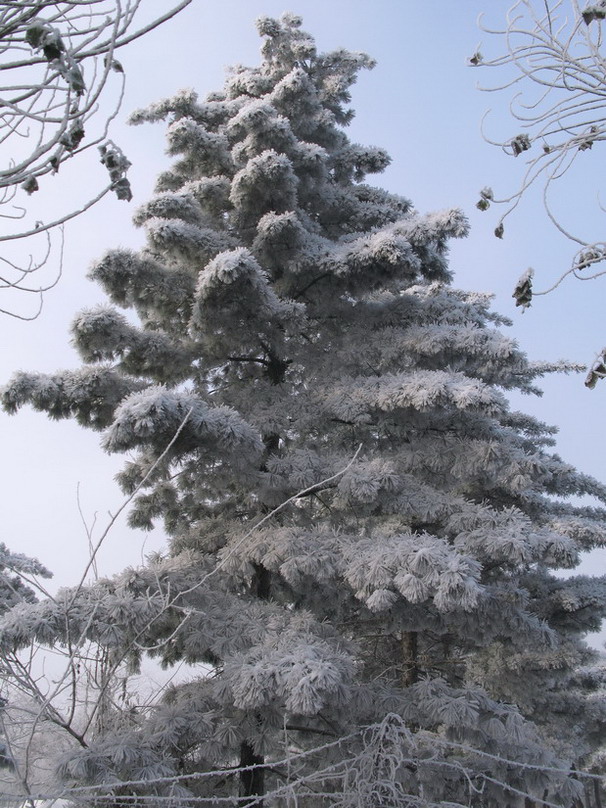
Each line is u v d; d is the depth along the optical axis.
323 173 9.22
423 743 6.70
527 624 8.12
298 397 8.47
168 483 9.15
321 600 7.76
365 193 10.45
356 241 8.26
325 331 9.78
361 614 8.20
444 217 8.07
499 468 8.50
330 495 8.23
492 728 6.39
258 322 8.09
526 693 10.49
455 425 8.69
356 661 9.62
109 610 5.59
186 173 9.83
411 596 5.79
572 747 13.10
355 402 7.75
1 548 8.72
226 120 9.84
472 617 7.51
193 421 6.21
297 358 9.11
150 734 5.82
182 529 9.21
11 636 5.20
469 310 9.49
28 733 4.26
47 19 1.99
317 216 10.24
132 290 8.02
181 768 6.25
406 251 7.97
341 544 6.75
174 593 6.57
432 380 7.29
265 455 8.33
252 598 8.06
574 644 11.80
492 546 6.98
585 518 12.33
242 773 6.98
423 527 9.48
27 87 1.98
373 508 7.49
